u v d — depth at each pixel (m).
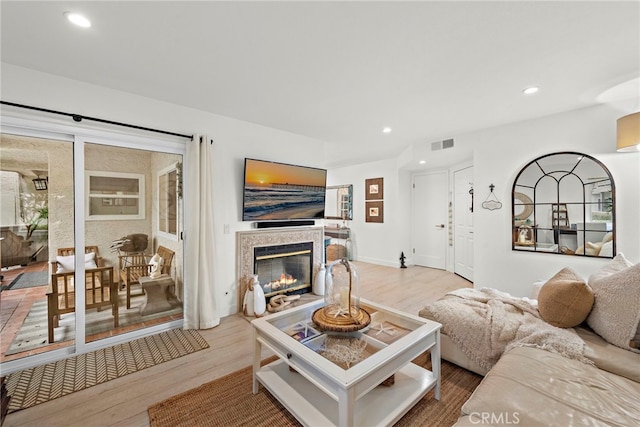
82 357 2.35
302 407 1.59
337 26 1.69
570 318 1.76
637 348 1.49
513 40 1.83
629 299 1.55
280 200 3.72
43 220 2.34
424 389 1.75
